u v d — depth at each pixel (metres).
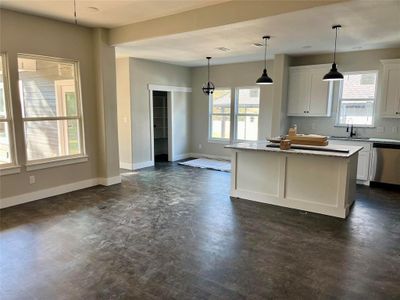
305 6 3.32
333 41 5.20
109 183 5.64
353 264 2.86
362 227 3.74
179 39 4.92
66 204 4.54
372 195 5.10
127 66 6.89
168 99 8.21
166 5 3.92
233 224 3.82
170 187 5.56
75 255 3.00
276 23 3.99
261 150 4.48
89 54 5.27
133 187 5.54
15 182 4.43
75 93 5.20
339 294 2.40
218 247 3.19
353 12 3.55
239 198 4.91
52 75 4.83
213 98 8.58
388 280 2.60
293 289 2.47
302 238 3.42
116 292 2.41
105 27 5.14
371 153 5.65
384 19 3.86
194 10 4.10
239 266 2.81
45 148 4.84
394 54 5.77
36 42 4.49
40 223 3.81
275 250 3.13
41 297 2.35
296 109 6.77
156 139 9.27
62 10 4.15
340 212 4.07
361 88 6.22
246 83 7.80
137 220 3.94
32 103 4.60
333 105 6.52
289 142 4.44
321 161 4.13
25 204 4.51
